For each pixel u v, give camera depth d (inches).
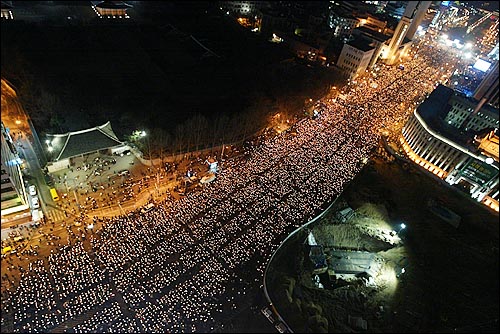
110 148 4192.9
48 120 4490.7
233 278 3161.9
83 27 6973.4
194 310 2864.2
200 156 4542.3
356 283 3526.1
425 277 3705.7
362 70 7760.8
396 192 4630.9
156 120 4968.0
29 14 7185.0
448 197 4658.0
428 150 5083.7
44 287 2792.8
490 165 4480.8
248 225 3676.2
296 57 7800.2
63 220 3341.5
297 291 3235.7
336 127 5610.2
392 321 3240.7
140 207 3651.6
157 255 3198.8
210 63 6875.0
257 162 4584.2
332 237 3868.1
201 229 3526.1
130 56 6584.6
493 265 3900.1
